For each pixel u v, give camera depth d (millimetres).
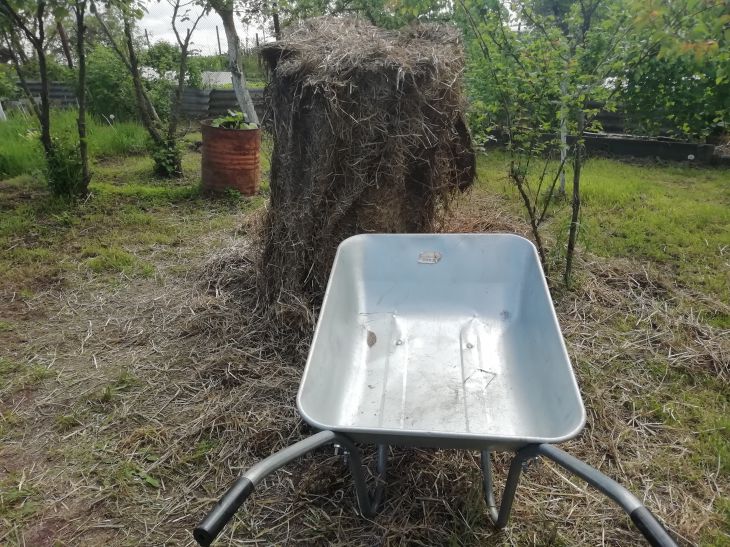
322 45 3266
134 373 3205
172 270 4496
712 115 6980
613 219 5305
